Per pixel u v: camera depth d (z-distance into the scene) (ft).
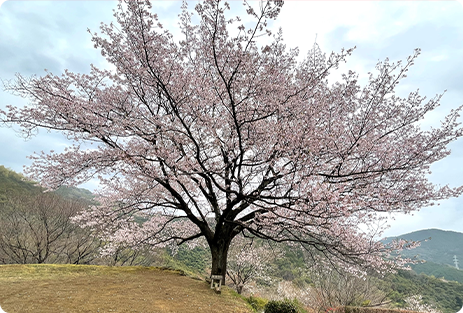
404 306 47.80
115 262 45.37
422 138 23.59
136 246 28.25
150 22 19.31
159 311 15.01
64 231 46.19
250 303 21.17
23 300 15.26
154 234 28.96
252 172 23.54
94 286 19.45
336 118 22.61
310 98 24.03
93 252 46.52
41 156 22.27
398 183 23.82
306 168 18.02
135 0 17.78
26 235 44.62
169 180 23.31
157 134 21.31
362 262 22.45
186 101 22.20
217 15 16.58
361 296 37.35
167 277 24.99
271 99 20.80
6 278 20.45
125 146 22.20
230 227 25.73
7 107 20.66
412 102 23.47
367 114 21.50
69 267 25.36
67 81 22.62
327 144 19.95
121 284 20.70
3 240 41.50
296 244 28.66
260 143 22.41
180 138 21.91
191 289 20.97
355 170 22.90
